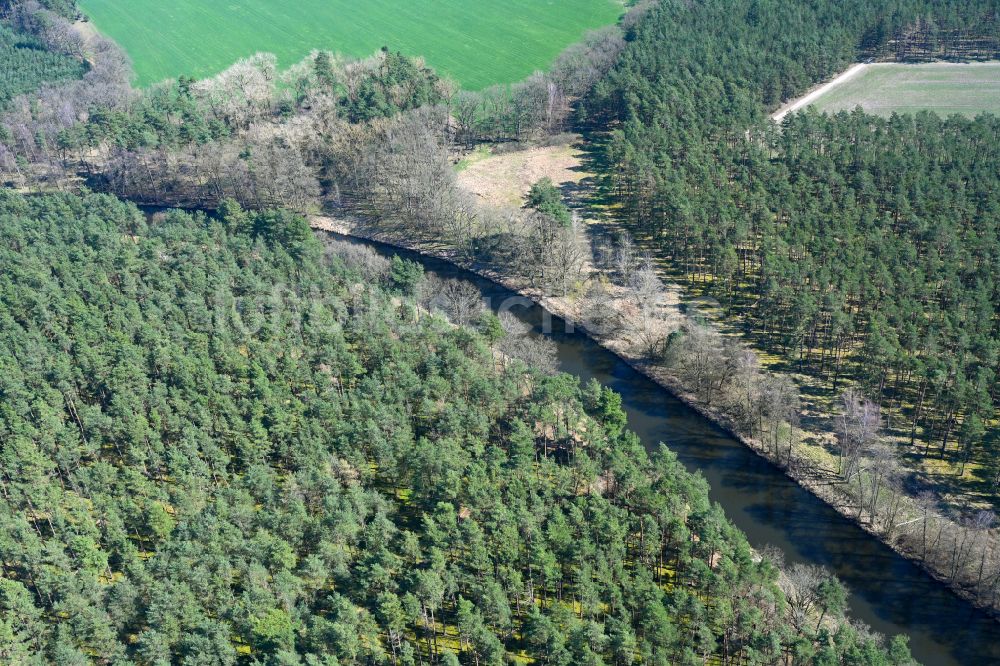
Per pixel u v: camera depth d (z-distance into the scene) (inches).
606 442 5693.9
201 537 5027.1
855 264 7263.8
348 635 4429.1
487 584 4655.5
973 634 5009.8
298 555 5132.9
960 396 5851.4
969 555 5319.9
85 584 4746.6
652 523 5039.4
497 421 6117.1
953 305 6835.6
